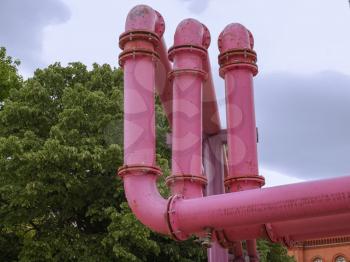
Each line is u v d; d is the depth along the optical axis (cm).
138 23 729
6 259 1535
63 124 1468
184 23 766
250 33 820
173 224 640
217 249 911
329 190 573
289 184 600
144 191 675
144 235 1331
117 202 1452
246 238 706
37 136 1536
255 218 604
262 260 1697
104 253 1396
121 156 1408
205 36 783
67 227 1435
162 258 1538
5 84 2027
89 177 1446
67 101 1544
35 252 1371
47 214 1446
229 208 612
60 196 1420
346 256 3600
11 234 1534
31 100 1602
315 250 3719
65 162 1371
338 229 711
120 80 1781
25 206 1416
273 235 701
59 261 1390
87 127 1490
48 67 1769
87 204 1471
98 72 1758
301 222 697
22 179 1375
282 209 590
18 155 1366
